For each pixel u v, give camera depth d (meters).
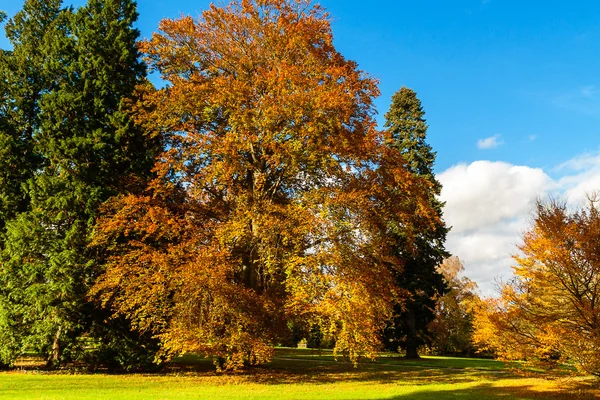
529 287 15.38
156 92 18.58
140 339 18.11
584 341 13.59
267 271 17.23
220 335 16.14
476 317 17.03
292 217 16.59
